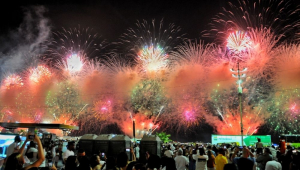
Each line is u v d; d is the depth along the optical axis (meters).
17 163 5.30
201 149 12.75
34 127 15.62
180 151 12.28
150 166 6.79
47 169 5.75
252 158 10.20
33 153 10.15
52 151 14.35
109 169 7.01
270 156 11.40
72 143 11.52
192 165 14.40
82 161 6.84
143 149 18.50
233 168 5.65
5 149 13.58
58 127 15.62
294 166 7.89
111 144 19.02
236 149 11.36
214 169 11.68
